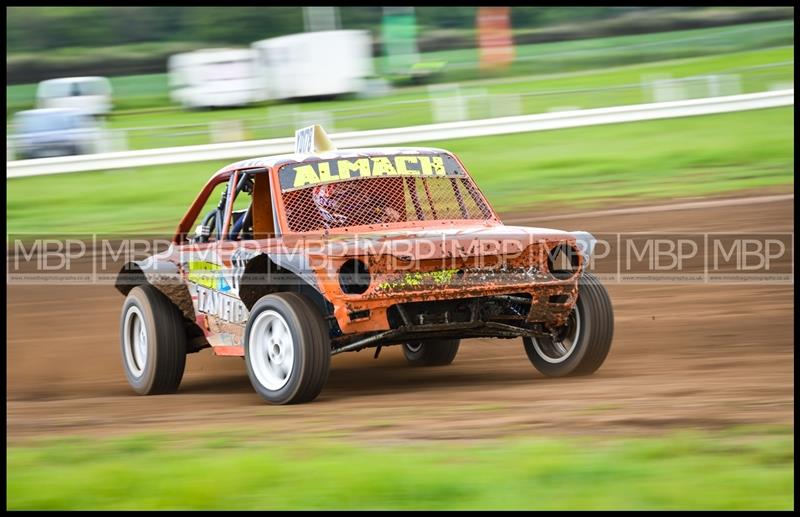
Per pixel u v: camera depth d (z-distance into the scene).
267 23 117.00
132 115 81.25
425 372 21.70
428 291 16.56
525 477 10.96
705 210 42.16
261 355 17.30
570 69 99.69
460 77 97.38
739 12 116.31
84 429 15.73
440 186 19.31
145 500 10.80
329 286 16.31
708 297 27.98
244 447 13.27
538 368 19.33
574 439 12.90
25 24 112.44
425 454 12.23
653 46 102.94
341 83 80.69
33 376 23.66
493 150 58.94
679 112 65.12
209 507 10.48
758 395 15.64
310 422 15.09
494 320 18.31
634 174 51.66
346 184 18.72
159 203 50.38
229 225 19.22
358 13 116.94
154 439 14.09
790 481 10.57
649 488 10.48
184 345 20.44
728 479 10.70
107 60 110.75
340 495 10.63
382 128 69.12
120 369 24.23
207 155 59.16
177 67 81.94
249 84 80.06
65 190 54.16
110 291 34.03
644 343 23.16
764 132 59.16
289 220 18.05
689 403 15.11
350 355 24.73
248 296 18.12
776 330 23.50
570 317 18.70
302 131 20.38
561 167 54.22
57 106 75.81
